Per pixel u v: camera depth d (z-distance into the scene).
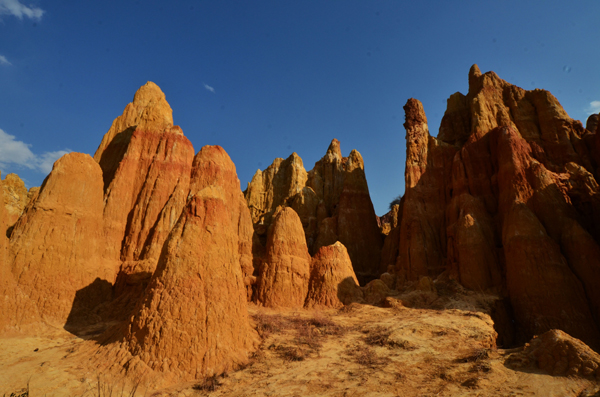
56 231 24.94
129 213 33.44
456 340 18.69
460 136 44.91
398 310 26.17
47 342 19.25
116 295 27.66
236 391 13.40
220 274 18.00
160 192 34.62
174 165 36.84
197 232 18.56
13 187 42.16
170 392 13.32
